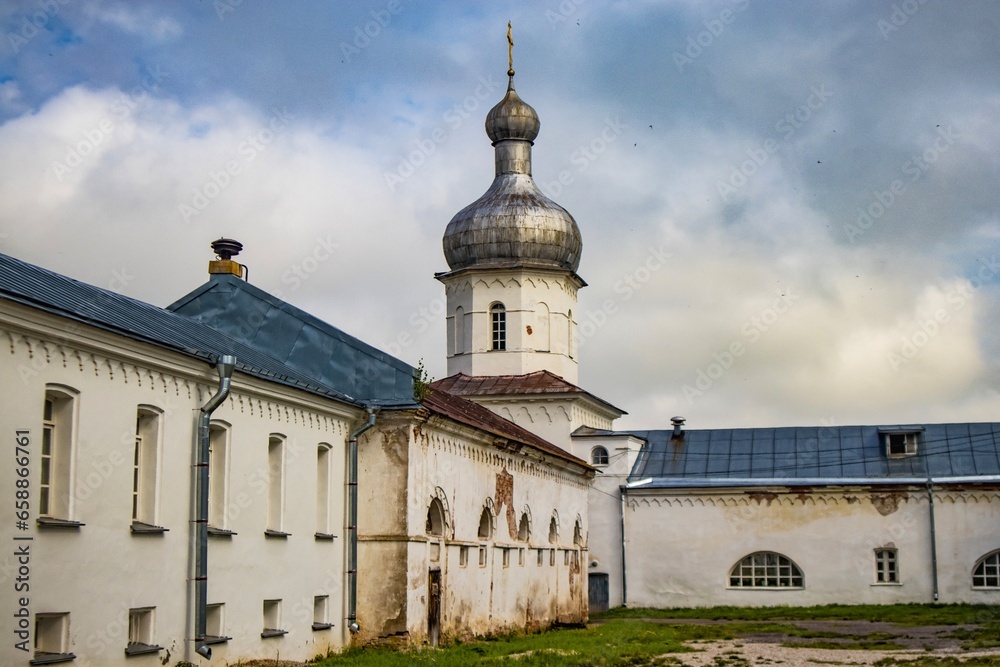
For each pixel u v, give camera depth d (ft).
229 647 91.25
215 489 91.61
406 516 113.09
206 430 88.07
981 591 208.13
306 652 103.40
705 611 209.36
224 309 120.98
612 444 223.10
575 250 206.18
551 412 198.18
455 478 127.95
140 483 83.10
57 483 74.13
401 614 111.96
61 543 72.95
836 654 119.24
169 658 83.66
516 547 151.02
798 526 215.92
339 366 116.57
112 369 78.23
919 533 211.61
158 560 82.84
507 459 148.25
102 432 77.10
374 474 114.11
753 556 217.36
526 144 209.15
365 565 113.09
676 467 228.63
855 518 214.07
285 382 98.58
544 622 162.81
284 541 100.32
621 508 221.05
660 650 123.24
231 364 88.17
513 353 200.85
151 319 97.45
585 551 189.78
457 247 204.33
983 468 217.77
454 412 133.69
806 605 213.66
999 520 208.85
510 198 204.23
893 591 211.41
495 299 202.28
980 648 123.65
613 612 212.64
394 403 113.91
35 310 69.92
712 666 107.24
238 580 92.99
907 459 223.10
